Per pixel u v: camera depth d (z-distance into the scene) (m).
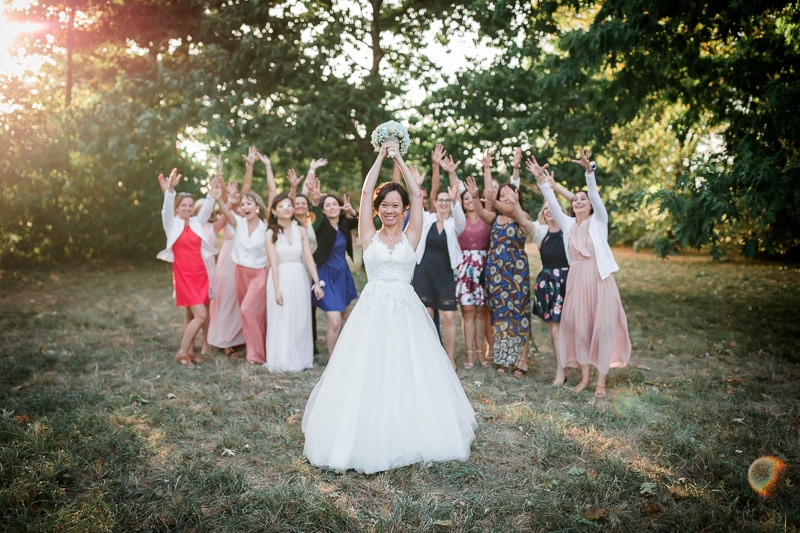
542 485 3.24
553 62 9.09
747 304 9.57
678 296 10.52
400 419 3.42
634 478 3.28
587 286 4.89
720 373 5.50
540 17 9.86
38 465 3.25
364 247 3.73
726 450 3.66
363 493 3.15
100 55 14.02
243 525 2.79
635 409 4.47
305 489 3.14
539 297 5.46
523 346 5.52
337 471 3.35
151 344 6.40
